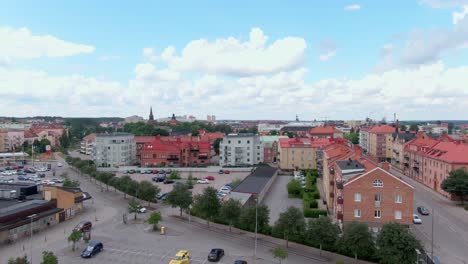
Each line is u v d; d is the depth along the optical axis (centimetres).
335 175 8994
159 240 7300
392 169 17662
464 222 8581
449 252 6625
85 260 6203
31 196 9625
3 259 6253
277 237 7475
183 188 9325
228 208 7825
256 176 13500
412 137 17662
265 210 7650
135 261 6169
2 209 7719
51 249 6794
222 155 18312
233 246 6969
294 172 16250
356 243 5978
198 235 7662
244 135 18412
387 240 5725
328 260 6259
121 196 11788
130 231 7919
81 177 15788
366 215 7294
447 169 11356
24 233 7638
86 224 7969
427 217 9012
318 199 10900
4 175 16412
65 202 8994
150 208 10200
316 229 6406
